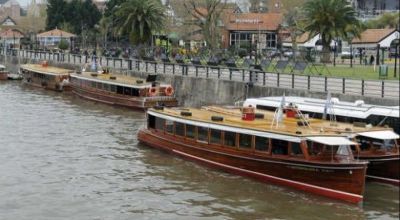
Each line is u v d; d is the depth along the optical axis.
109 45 99.50
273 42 97.62
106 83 55.75
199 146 31.78
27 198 25.39
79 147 35.25
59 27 122.38
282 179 27.66
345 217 24.12
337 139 26.81
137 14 73.56
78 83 61.38
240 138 29.73
